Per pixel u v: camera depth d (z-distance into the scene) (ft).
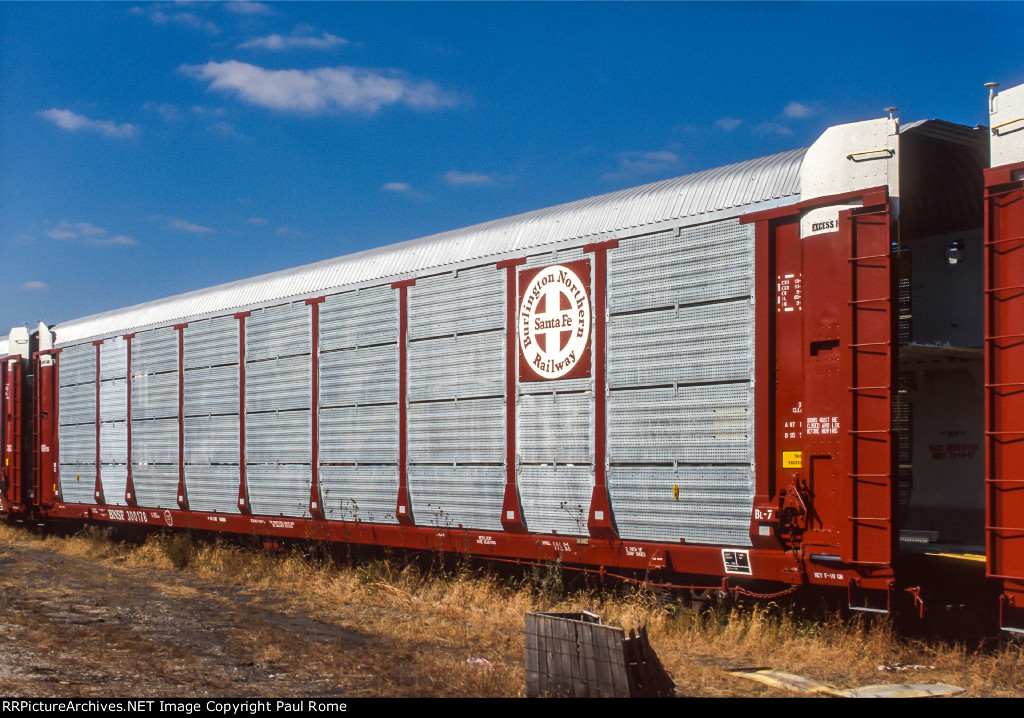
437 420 40.24
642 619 32.14
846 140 28.40
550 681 23.32
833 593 29.14
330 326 46.11
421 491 40.88
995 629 28.68
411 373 41.63
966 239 32.94
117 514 60.95
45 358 69.46
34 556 55.83
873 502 27.04
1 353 72.74
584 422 34.42
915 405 34.94
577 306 34.99
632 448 32.96
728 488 30.30
